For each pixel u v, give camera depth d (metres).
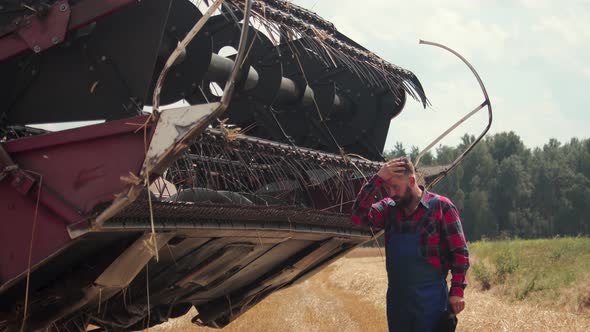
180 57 6.46
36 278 5.35
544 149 128.00
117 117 5.51
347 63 7.79
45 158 4.86
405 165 5.31
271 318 15.77
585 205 104.94
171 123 4.43
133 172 4.57
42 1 5.60
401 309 5.27
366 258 60.69
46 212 4.84
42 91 5.73
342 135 8.92
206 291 7.36
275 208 6.25
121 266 5.41
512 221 102.44
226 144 6.05
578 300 21.19
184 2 6.50
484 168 105.94
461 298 5.23
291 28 6.98
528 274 26.80
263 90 7.71
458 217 5.31
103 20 5.59
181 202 5.29
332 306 20.11
